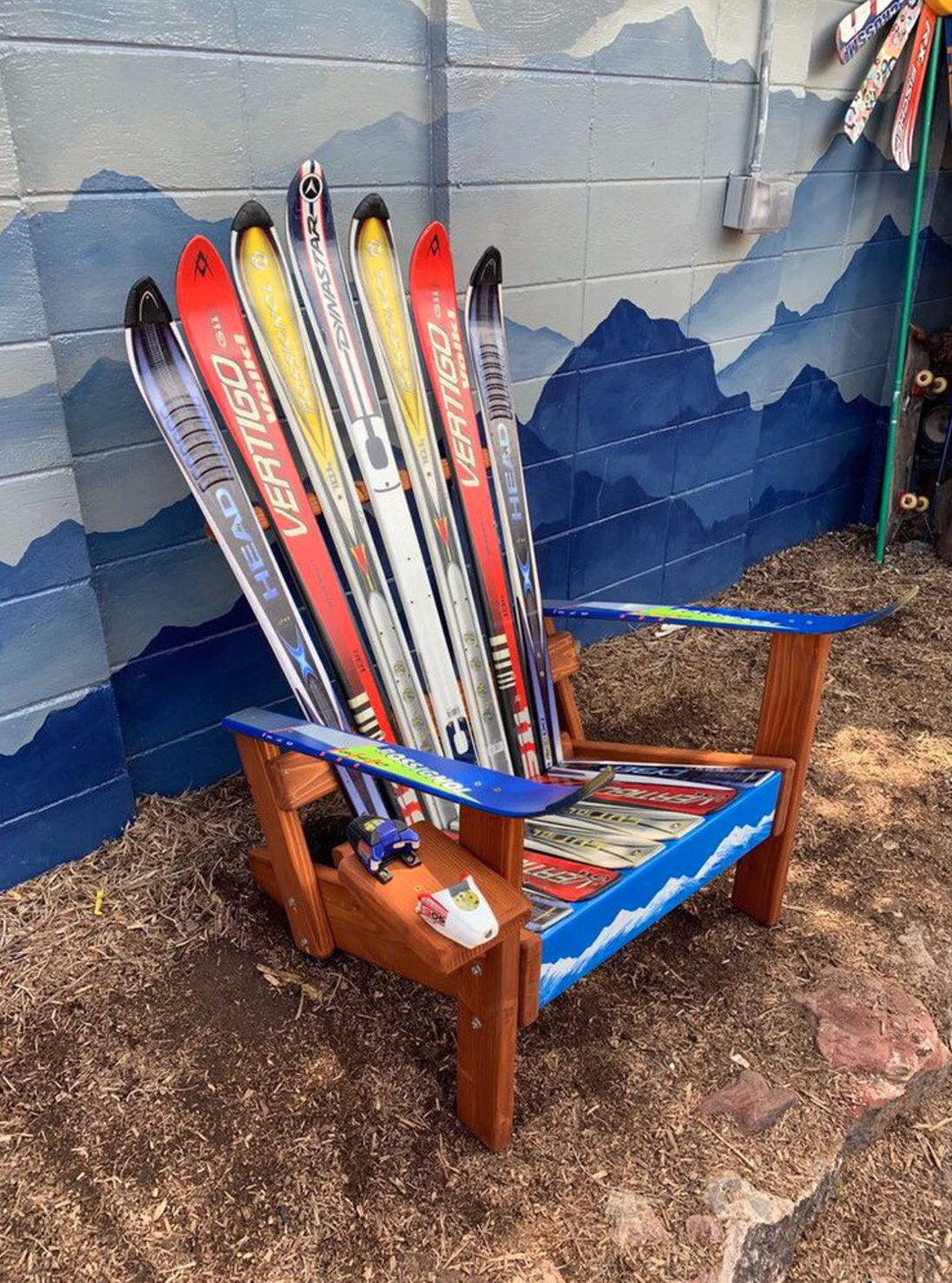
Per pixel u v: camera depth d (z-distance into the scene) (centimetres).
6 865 183
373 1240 134
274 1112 149
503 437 200
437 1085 154
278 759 155
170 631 200
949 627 319
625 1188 143
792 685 173
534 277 237
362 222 179
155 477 189
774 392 334
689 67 247
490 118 212
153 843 196
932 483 372
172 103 171
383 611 181
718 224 276
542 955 133
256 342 173
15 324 157
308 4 181
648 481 293
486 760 192
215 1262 130
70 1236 132
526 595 200
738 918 195
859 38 289
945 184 362
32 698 177
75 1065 154
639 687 278
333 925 164
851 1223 150
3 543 165
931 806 234
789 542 374
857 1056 166
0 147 148
